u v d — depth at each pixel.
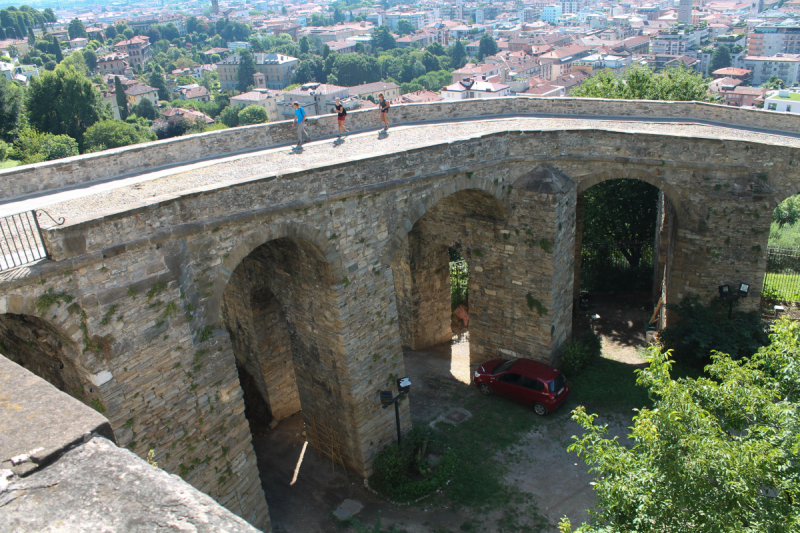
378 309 21.81
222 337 17.50
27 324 15.70
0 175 19.16
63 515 3.66
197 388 17.11
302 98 171.62
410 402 27.14
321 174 18.81
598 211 37.44
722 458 11.12
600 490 12.95
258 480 19.41
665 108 31.69
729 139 24.62
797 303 31.36
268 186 17.58
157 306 15.75
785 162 24.23
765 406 12.93
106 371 15.05
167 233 15.55
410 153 21.19
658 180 25.98
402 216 21.62
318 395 23.23
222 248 16.98
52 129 98.94
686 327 26.84
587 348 28.70
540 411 25.20
